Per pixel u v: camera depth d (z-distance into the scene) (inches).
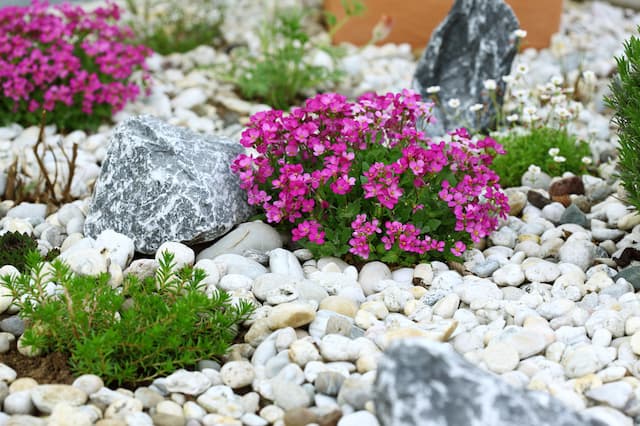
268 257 46.6
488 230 46.6
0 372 39.3
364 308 43.5
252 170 47.3
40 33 61.1
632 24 82.3
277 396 38.7
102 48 61.0
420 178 45.2
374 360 39.8
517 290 45.0
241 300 41.8
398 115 48.2
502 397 34.7
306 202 45.9
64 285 39.8
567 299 43.4
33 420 37.0
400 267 46.8
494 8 60.7
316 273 45.4
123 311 40.8
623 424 37.0
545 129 56.1
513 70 65.4
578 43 75.5
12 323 42.1
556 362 40.5
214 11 82.0
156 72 69.3
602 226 49.9
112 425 36.7
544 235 49.2
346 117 47.5
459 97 61.7
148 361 39.8
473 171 47.2
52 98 58.6
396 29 74.9
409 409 34.5
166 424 37.4
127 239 46.3
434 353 35.4
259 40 74.4
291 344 40.6
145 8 76.7
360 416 36.9
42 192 54.0
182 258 45.1
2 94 60.0
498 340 41.3
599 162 57.6
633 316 41.8
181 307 39.4
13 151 58.1
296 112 46.9
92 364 38.8
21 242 46.8
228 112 64.2
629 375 39.7
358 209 45.9
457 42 61.7
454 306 43.4
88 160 57.5
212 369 40.1
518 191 52.4
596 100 63.7
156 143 47.9
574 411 34.9
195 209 46.5
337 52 68.1
